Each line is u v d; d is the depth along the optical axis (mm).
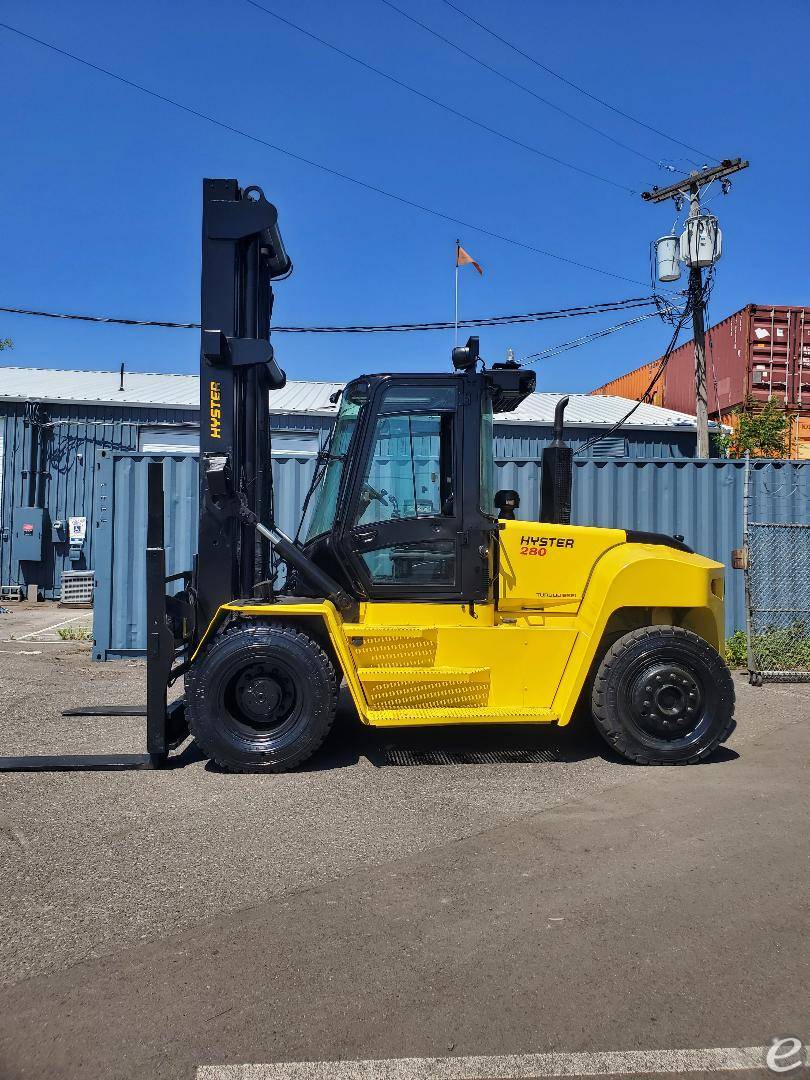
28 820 4480
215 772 5410
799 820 4516
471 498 5699
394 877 3740
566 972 2912
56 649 11047
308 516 6328
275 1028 2584
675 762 5633
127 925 3266
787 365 17328
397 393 5703
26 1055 2459
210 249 5844
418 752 5953
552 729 6656
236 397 5867
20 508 17922
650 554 5781
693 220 14641
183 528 10258
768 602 10336
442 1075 2373
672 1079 2363
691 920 3320
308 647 5395
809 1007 2709
